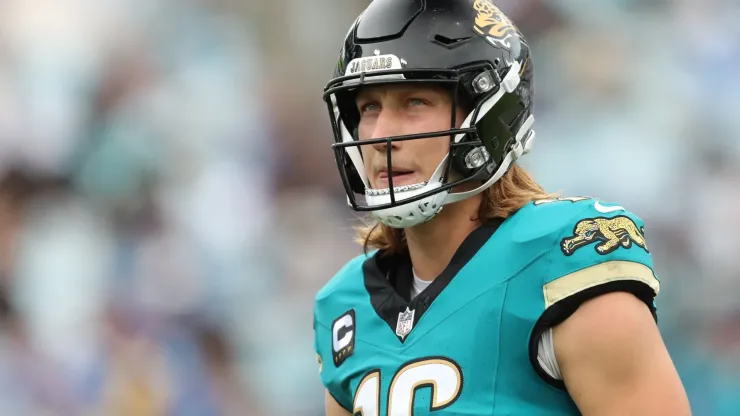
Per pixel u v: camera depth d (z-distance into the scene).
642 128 24.31
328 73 27.12
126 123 21.91
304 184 24.75
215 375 19.20
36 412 16.55
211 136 23.30
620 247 6.59
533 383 6.63
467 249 7.15
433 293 7.11
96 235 19.75
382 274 7.75
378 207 7.12
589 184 23.62
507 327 6.67
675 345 21.45
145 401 17.89
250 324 20.28
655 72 25.11
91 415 17.28
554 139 24.25
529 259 6.75
